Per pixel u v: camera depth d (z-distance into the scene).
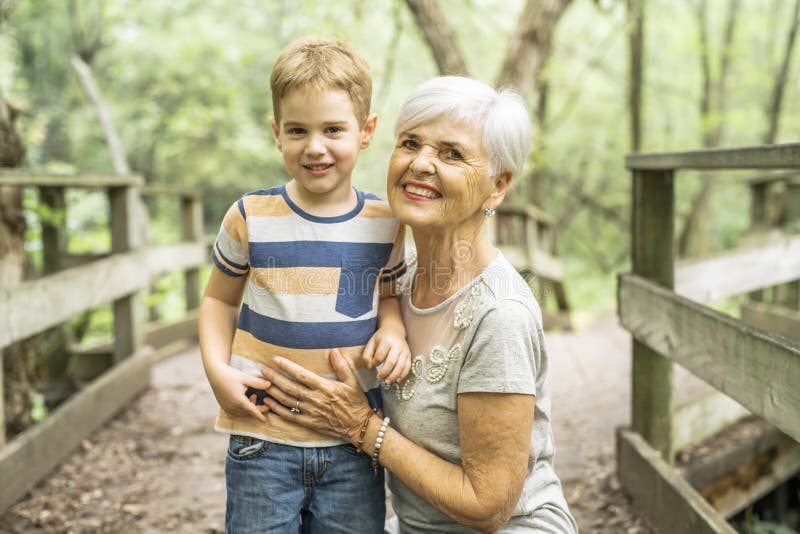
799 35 14.23
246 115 15.41
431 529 1.67
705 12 14.11
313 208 1.65
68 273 3.42
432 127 1.53
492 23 12.59
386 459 1.60
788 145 1.71
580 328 7.60
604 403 4.39
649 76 16.61
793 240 3.62
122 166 7.06
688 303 2.27
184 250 6.15
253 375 1.65
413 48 12.42
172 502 2.93
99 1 14.47
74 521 2.74
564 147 17.22
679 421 3.06
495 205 1.62
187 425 3.88
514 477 1.50
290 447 1.63
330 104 1.55
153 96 15.77
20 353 3.62
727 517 3.31
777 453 3.42
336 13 9.41
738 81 14.70
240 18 15.37
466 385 1.51
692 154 2.24
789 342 1.74
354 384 1.61
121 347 4.47
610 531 2.64
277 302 1.62
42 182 3.28
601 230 18.77
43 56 14.94
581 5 14.94
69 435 3.38
